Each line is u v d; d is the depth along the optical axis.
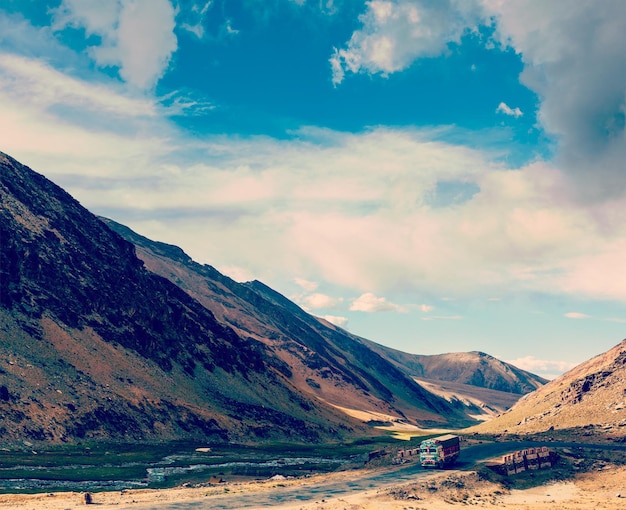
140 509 84.50
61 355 178.50
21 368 161.50
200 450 165.25
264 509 86.12
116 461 135.38
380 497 94.94
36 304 189.75
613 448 135.00
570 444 143.00
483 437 165.62
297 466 141.88
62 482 106.88
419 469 118.12
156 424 177.50
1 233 196.88
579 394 192.00
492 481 108.00
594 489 105.69
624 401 172.75
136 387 188.75
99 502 88.56
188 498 93.88
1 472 111.00
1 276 186.25
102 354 192.88
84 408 161.88
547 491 105.50
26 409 148.12
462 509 89.25
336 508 86.06
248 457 161.25
